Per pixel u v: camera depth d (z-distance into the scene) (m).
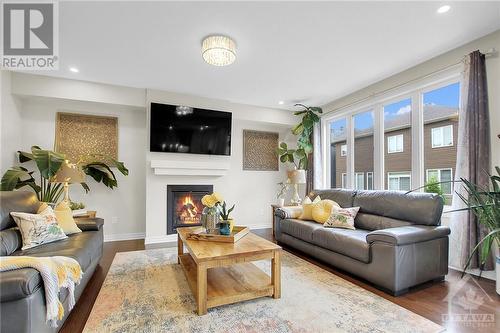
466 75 2.68
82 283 2.09
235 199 5.22
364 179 4.27
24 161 3.59
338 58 3.06
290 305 2.02
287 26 2.39
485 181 2.51
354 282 2.48
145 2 2.04
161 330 1.68
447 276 2.59
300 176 4.59
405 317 1.84
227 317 1.84
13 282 1.21
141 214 4.41
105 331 1.66
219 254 1.99
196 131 4.41
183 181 4.35
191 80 3.76
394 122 3.72
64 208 2.75
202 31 2.47
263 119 5.11
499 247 2.17
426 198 2.66
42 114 3.88
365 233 2.81
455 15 2.25
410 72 3.36
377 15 2.23
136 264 2.97
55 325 1.44
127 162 4.34
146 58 3.04
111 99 3.94
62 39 2.60
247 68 3.34
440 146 3.15
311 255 3.19
